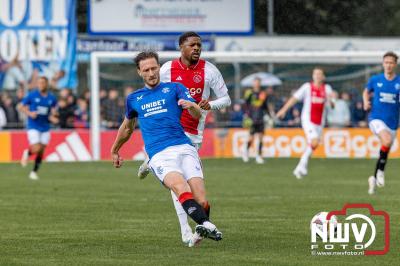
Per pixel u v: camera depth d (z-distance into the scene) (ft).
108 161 174.40
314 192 112.47
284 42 216.13
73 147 177.47
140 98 66.59
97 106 172.96
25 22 192.54
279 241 73.05
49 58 193.06
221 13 220.84
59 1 192.44
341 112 185.88
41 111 139.85
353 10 233.35
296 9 228.43
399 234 76.33
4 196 110.01
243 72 197.26
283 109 137.39
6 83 192.85
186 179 65.46
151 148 66.03
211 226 60.95
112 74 193.47
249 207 96.63
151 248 70.03
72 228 81.46
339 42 216.33
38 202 102.94
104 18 217.77
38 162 138.10
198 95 73.87
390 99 112.68
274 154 183.42
